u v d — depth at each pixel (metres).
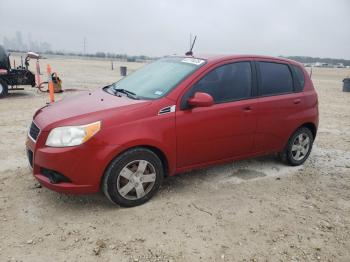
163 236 3.78
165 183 5.04
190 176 5.33
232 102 4.88
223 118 4.76
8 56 13.47
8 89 13.58
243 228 4.00
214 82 4.76
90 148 3.91
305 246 3.74
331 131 8.95
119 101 4.45
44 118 4.26
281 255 3.57
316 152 6.93
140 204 4.38
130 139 4.05
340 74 55.66
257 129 5.19
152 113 4.24
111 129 3.99
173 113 4.36
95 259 3.38
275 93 5.41
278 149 5.65
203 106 4.37
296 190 5.07
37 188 4.72
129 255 3.46
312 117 5.91
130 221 4.03
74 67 40.28
